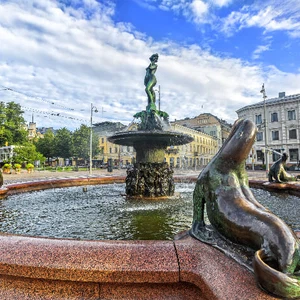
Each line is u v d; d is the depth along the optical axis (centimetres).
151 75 859
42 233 395
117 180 1288
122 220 480
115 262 180
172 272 174
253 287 154
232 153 246
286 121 4269
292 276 151
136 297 176
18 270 180
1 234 229
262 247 176
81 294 178
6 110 5128
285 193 823
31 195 834
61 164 6444
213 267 178
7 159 3853
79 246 198
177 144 911
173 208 606
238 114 5003
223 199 229
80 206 632
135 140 812
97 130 6159
